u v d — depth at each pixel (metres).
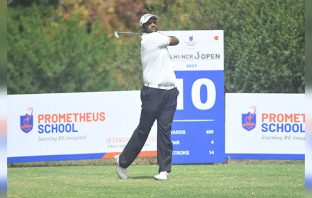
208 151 35.94
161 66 28.55
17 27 57.12
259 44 46.78
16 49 55.94
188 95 35.75
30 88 55.78
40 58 55.97
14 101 35.81
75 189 27.36
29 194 26.53
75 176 31.34
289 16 46.34
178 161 35.75
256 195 25.59
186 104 35.75
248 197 25.27
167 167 29.27
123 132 36.69
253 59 46.78
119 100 36.62
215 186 27.53
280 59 46.41
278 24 46.47
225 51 47.34
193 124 35.81
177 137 35.72
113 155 36.62
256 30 47.00
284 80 46.59
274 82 46.78
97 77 55.19
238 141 36.31
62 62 55.88
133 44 52.69
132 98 36.66
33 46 56.22
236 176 30.59
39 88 55.97
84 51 55.97
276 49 46.41
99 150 36.59
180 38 35.50
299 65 46.09
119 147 36.69
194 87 35.75
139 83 51.94
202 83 35.78
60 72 55.84
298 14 46.19
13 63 55.84
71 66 55.88
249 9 47.62
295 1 46.44
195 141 35.84
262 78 46.78
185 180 29.27
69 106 36.38
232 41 47.41
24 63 55.84
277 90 46.91
